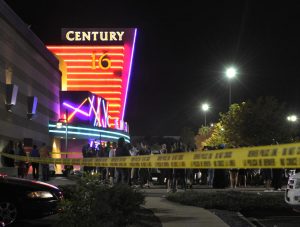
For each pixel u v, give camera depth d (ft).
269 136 146.41
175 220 33.32
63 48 332.60
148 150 71.51
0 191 34.42
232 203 41.47
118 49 335.26
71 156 248.32
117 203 29.91
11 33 146.92
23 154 81.51
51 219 38.55
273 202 43.39
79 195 28.58
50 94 214.07
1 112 135.33
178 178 61.21
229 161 21.80
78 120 243.81
